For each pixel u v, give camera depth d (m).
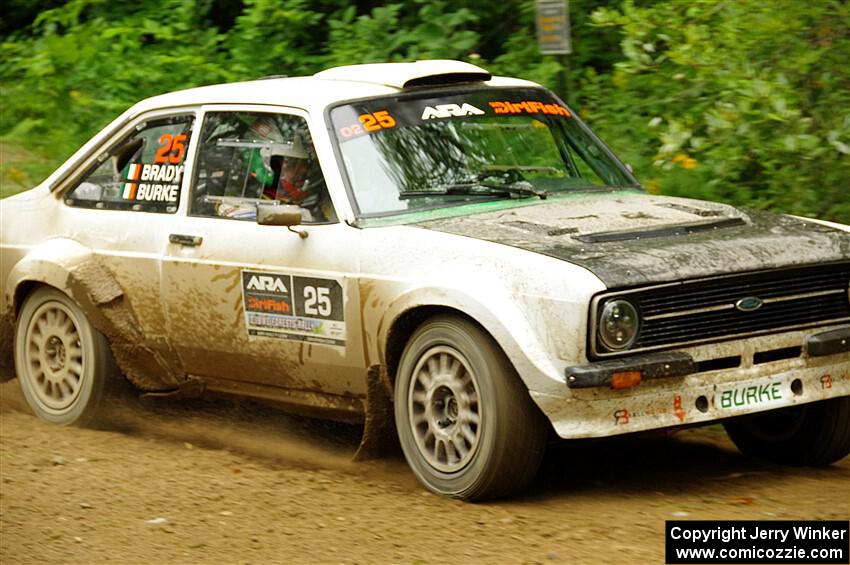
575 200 11.11
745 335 9.59
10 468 11.10
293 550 8.75
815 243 9.97
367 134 11.02
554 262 9.28
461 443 9.76
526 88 12.18
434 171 10.96
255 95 11.78
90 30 22.80
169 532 9.22
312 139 11.07
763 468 10.91
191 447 11.94
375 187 10.74
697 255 9.45
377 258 10.22
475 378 9.54
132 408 12.66
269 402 11.58
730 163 14.42
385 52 19.41
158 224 11.95
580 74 18.83
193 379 12.05
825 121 14.30
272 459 11.51
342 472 10.95
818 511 9.41
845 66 14.41
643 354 9.23
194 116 12.12
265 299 11.00
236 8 23.72
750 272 9.51
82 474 10.88
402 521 9.32
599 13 15.80
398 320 10.04
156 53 22.22
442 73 11.69
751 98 13.74
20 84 22.58
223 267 11.28
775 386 9.71
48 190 13.05
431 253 9.91
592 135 12.23
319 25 21.92
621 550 8.51
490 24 20.55
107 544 9.00
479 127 11.47
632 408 9.22
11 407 13.66
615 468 10.91
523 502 9.84
